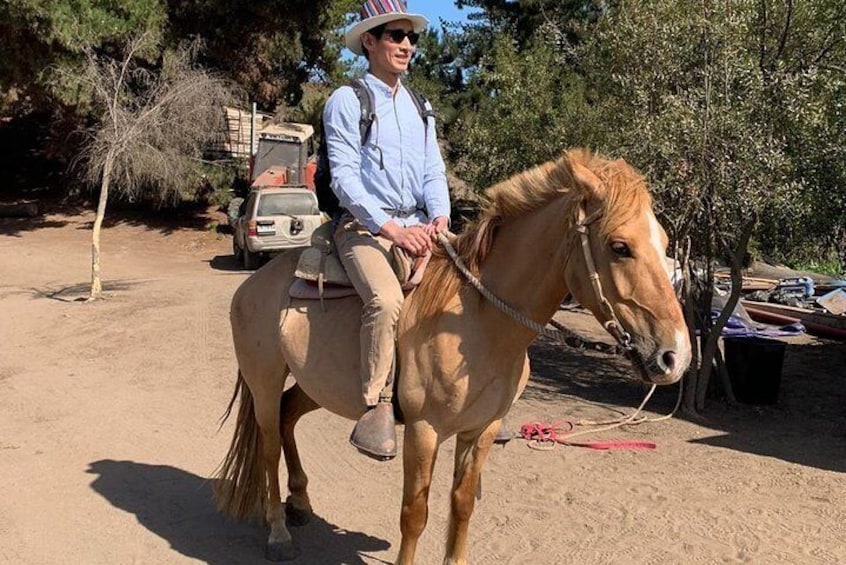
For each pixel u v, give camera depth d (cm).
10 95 2303
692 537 462
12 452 589
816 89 689
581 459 599
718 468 583
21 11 1856
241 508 455
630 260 285
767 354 761
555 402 767
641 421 705
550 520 485
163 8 2175
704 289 751
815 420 723
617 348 295
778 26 707
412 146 364
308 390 391
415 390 339
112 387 785
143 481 536
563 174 323
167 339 998
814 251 780
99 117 2030
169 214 2570
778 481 556
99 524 465
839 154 670
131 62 2062
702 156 646
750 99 658
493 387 336
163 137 1934
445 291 339
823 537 463
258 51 2484
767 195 642
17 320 1137
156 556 427
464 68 2194
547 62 924
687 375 796
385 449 333
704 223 716
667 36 695
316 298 384
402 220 365
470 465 360
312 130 2352
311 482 543
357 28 353
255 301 426
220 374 838
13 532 451
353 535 459
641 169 679
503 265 334
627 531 470
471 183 986
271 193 1808
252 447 452
